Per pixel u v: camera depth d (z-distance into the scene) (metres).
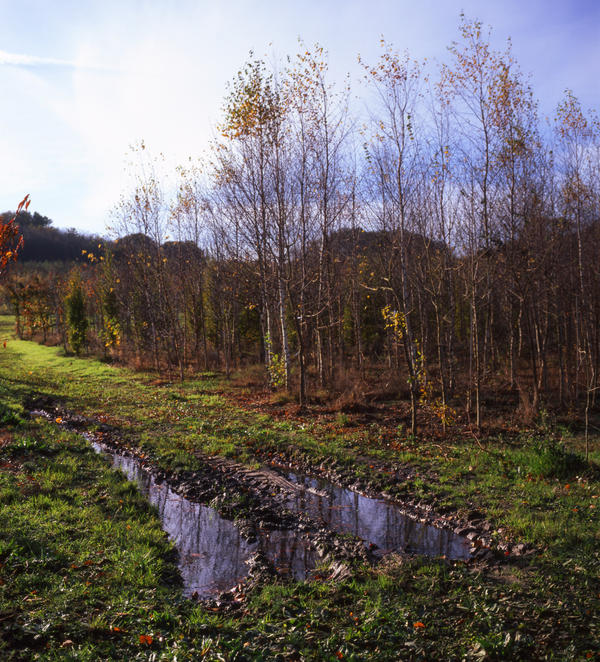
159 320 34.72
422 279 18.73
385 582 6.17
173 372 29.50
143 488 10.33
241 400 20.67
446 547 7.58
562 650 4.66
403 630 5.13
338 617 5.51
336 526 8.47
